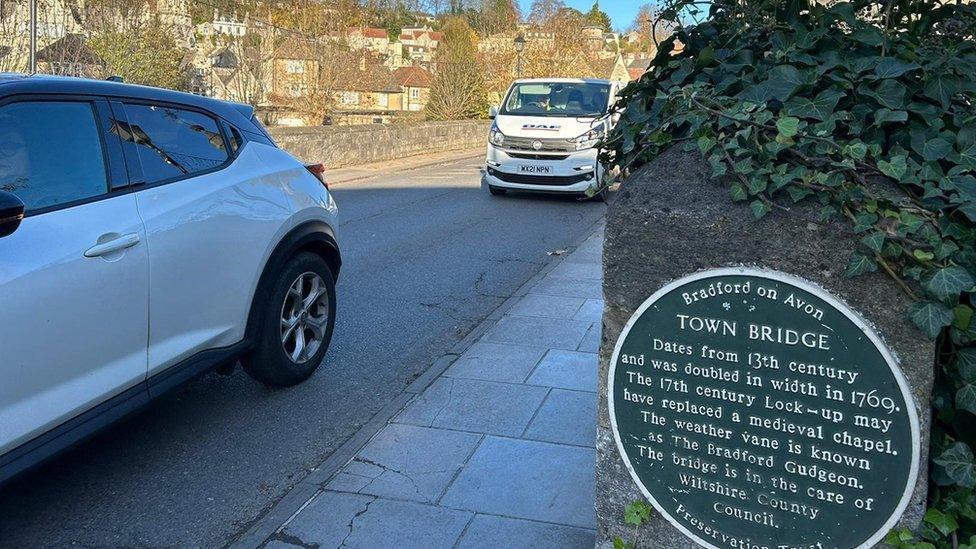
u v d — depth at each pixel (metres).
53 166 3.48
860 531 2.44
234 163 4.56
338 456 4.04
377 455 4.04
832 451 2.44
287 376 4.89
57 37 16.52
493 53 38.56
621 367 2.70
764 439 2.53
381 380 5.25
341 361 5.60
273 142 5.07
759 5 2.97
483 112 33.91
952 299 2.17
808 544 2.51
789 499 2.52
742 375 2.53
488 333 6.02
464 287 7.66
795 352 2.44
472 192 14.31
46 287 3.21
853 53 2.67
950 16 2.90
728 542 2.62
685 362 2.60
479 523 3.41
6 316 3.05
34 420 3.19
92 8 17.53
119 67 17.78
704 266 2.53
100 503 3.76
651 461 2.71
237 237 4.32
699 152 2.61
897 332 2.31
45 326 3.20
